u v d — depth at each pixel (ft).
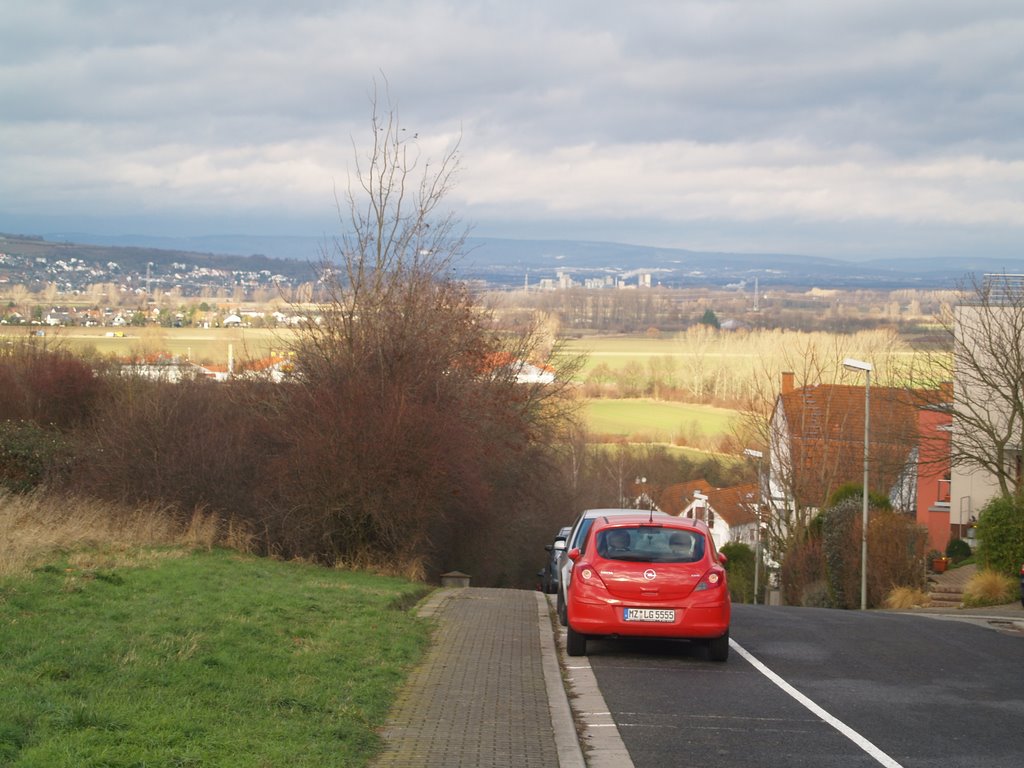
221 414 76.43
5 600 33.37
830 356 202.28
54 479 76.13
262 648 31.22
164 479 70.13
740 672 36.09
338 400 71.10
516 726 25.70
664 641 42.55
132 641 29.19
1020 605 78.64
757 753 24.59
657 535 38.78
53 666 25.13
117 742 20.02
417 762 21.99
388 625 39.24
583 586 37.68
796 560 132.98
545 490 127.34
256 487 71.26
